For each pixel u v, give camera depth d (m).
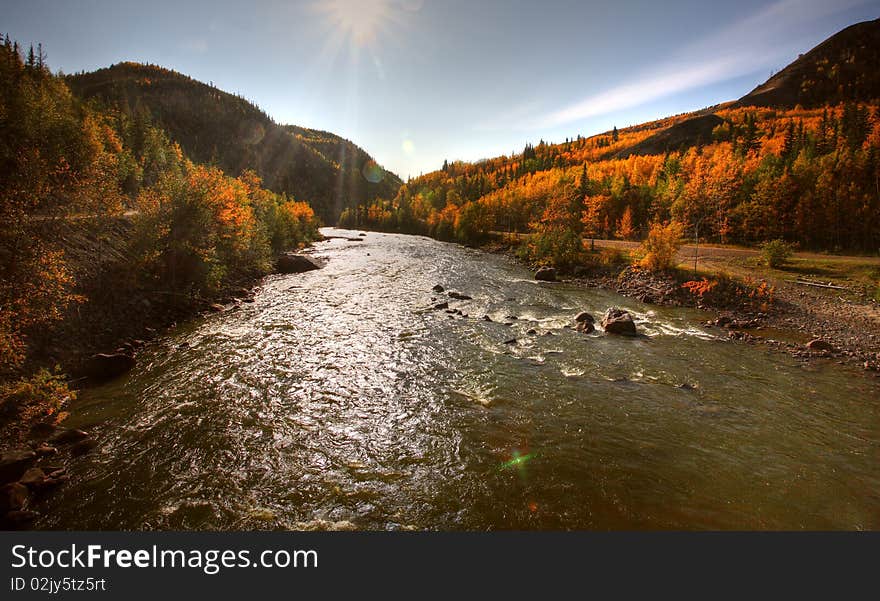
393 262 55.91
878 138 64.06
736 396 16.17
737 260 44.19
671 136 180.50
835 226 54.97
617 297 36.09
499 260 62.28
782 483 10.80
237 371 17.59
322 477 10.87
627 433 13.26
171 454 11.66
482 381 17.17
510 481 10.77
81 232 24.41
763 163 71.44
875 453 12.29
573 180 97.69
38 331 17.52
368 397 15.52
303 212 105.62
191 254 30.88
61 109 37.84
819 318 27.28
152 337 22.00
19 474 10.19
